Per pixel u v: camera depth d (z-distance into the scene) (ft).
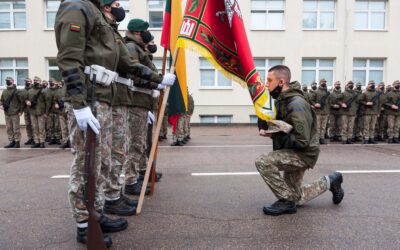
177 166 20.92
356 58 57.06
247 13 55.72
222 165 21.29
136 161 14.01
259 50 56.24
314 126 11.54
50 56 57.67
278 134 11.27
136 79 13.03
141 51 13.03
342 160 23.31
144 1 56.24
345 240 9.48
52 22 58.23
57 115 34.58
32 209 12.22
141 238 9.58
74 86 7.87
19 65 59.06
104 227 9.85
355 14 56.70
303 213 11.71
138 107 13.52
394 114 35.27
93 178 7.98
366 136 34.81
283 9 56.44
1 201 13.25
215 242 9.34
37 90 31.81
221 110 56.59
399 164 21.58
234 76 12.03
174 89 13.96
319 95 34.81
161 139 37.70
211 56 11.81
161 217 11.29
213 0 11.85
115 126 11.28
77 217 9.06
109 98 9.22
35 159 24.43
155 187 15.35
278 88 11.35
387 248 9.00
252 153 27.07
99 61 8.67
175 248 8.96
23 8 58.54
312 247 9.04
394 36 56.44
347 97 34.78
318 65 57.16
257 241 9.41
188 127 38.88
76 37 7.93
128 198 12.69
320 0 56.65
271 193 14.37
